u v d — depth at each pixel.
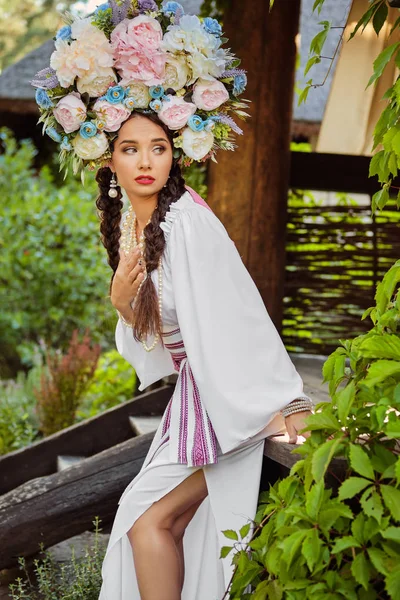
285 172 4.74
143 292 2.59
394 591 1.90
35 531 3.75
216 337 2.48
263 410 2.45
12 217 9.80
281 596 2.17
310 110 7.82
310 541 2.03
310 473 2.15
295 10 4.62
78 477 3.81
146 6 2.57
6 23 21.84
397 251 5.36
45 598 3.67
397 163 2.43
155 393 4.85
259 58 4.59
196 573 2.81
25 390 7.22
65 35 2.55
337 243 5.42
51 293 9.62
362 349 2.21
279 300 4.84
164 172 2.60
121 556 2.70
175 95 2.60
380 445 2.13
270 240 4.74
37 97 2.58
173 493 2.59
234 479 2.58
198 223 2.53
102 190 2.83
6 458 4.79
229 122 2.65
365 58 4.98
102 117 2.55
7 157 10.18
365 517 2.05
